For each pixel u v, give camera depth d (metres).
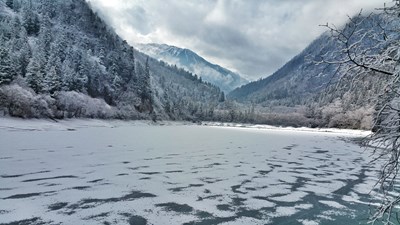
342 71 4.33
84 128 62.03
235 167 21.64
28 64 64.56
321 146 41.19
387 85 3.99
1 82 53.28
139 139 39.88
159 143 35.69
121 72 119.50
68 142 32.16
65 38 111.81
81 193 13.71
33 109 55.34
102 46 131.50
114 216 11.00
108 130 58.66
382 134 4.30
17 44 82.31
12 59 63.91
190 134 56.72
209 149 32.00
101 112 81.56
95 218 10.73
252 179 17.97
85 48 123.12
